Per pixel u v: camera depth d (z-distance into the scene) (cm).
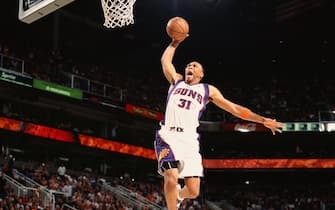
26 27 3388
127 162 3469
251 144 3669
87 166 3297
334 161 3334
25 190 2153
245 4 3697
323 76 3953
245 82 4044
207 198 3462
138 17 3756
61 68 3016
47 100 2848
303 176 3662
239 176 3719
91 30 3716
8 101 2841
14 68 2714
